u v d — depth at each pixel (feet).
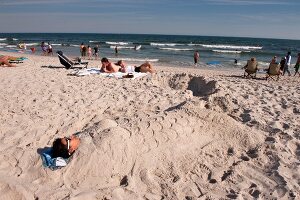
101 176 14.02
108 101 28.09
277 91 35.94
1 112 23.59
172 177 14.88
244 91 35.19
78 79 39.06
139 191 13.62
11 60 57.93
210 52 139.44
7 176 13.56
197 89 35.91
